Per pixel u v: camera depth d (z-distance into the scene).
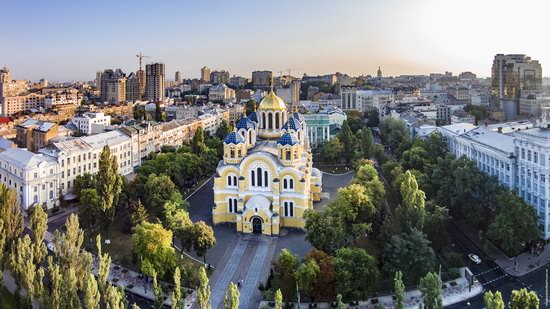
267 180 158.25
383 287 119.94
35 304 107.69
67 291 91.31
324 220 131.50
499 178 176.25
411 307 111.25
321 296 113.75
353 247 129.00
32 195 179.25
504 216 136.62
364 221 145.25
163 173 191.00
